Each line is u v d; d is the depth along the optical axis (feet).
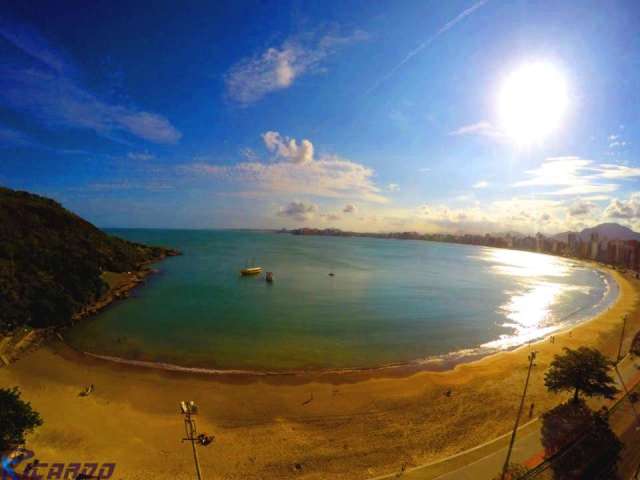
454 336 222.69
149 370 153.17
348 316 257.55
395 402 129.59
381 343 202.49
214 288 345.10
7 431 85.30
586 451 93.40
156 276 402.11
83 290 249.75
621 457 91.76
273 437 106.42
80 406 119.65
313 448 100.83
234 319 237.25
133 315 239.71
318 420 116.67
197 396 131.34
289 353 180.65
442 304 314.35
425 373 158.61
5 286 203.41
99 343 185.06
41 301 203.82
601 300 380.99
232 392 135.44
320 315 257.14
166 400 127.54
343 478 87.81
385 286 395.75
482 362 174.70
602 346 202.80
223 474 89.35
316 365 166.81
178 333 204.85
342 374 156.46
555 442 97.71
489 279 504.84
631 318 281.95
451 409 124.36
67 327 208.13
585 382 115.96
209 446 100.99
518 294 389.80
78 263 277.23
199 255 646.74
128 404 123.24
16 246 264.52
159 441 102.58
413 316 266.16
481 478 83.25
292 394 135.13
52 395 126.00
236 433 108.06
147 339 193.06
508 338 223.71
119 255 406.00
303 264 568.82
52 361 157.17
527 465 87.76
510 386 143.54
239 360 168.86
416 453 98.43
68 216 394.52
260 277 423.23
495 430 109.91
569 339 216.95
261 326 223.92
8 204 332.39
